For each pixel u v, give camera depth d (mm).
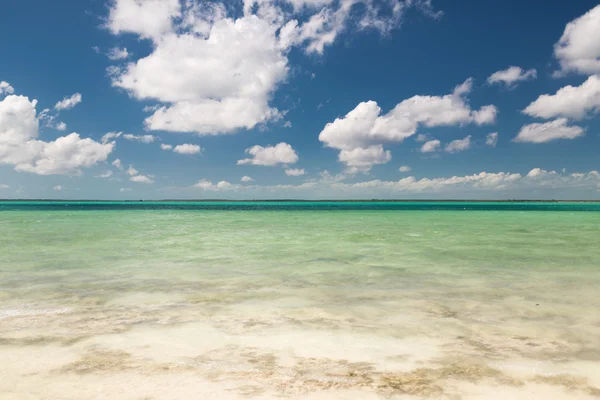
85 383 3863
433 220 40312
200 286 8898
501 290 8539
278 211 75938
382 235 21812
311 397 3598
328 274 10367
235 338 5379
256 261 12445
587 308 7082
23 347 4938
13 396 3564
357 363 4488
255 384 3879
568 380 4031
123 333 5566
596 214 60719
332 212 69625
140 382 3900
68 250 15055
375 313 6742
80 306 7156
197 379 3992
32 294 8078
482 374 4180
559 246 16547
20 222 33938
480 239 19562
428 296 8008
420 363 4496
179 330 5738
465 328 5910
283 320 6305
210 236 21125
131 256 13461
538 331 5773
